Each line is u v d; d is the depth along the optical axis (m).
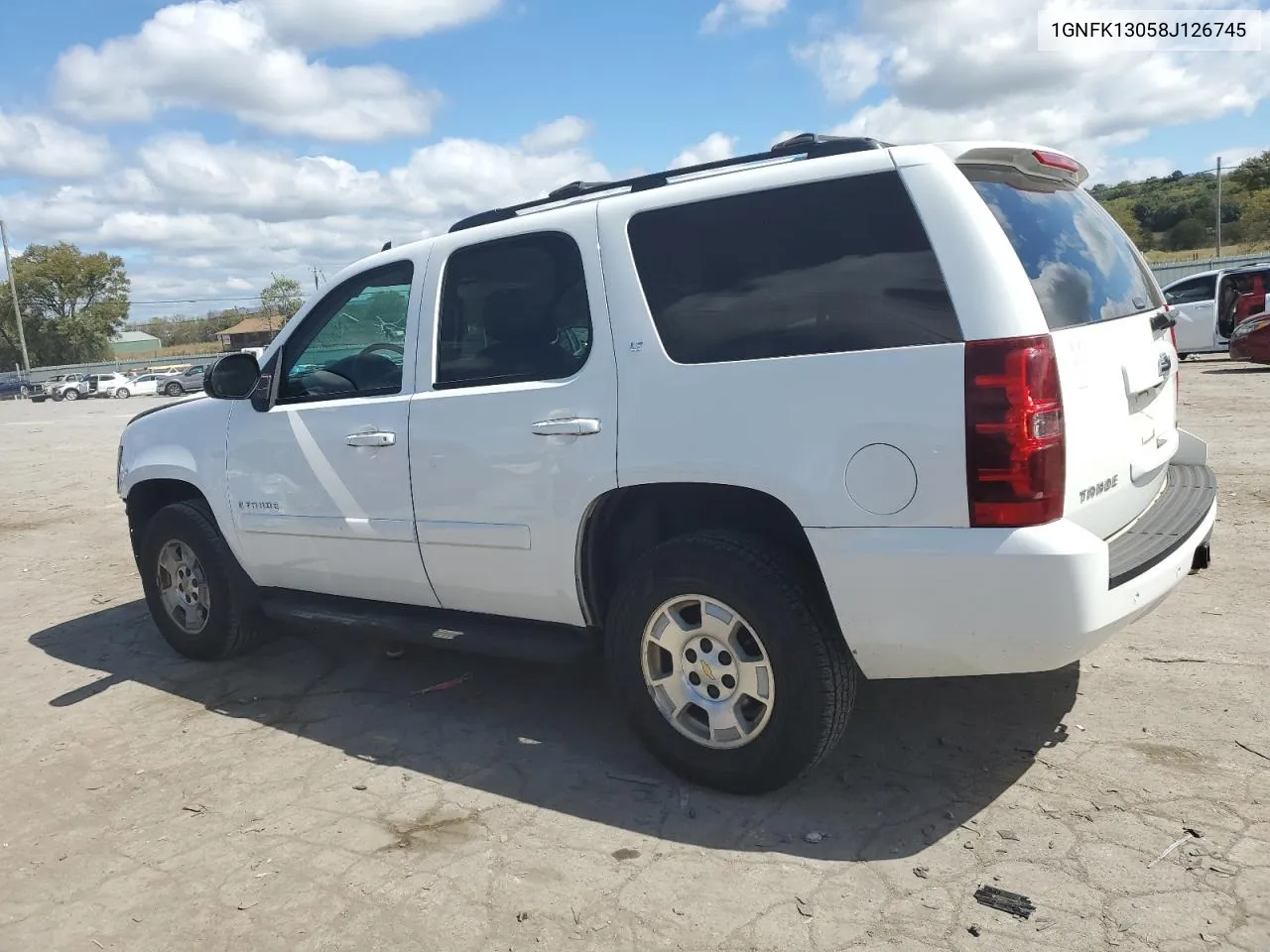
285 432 4.46
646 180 3.60
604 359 3.43
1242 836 2.90
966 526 2.79
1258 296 16.38
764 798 3.34
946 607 2.84
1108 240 3.65
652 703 3.45
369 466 4.12
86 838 3.44
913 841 3.02
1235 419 10.32
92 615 6.36
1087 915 2.60
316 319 4.49
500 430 3.67
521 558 3.70
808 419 2.99
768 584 3.10
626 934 2.67
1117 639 4.48
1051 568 2.71
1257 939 2.46
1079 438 2.88
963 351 2.77
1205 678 3.99
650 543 3.70
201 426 4.91
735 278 3.20
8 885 3.18
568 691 4.48
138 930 2.87
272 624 5.27
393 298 4.18
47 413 33.50
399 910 2.86
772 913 2.71
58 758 4.14
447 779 3.68
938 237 2.87
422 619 4.18
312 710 4.48
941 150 2.98
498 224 3.84
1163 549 3.09
